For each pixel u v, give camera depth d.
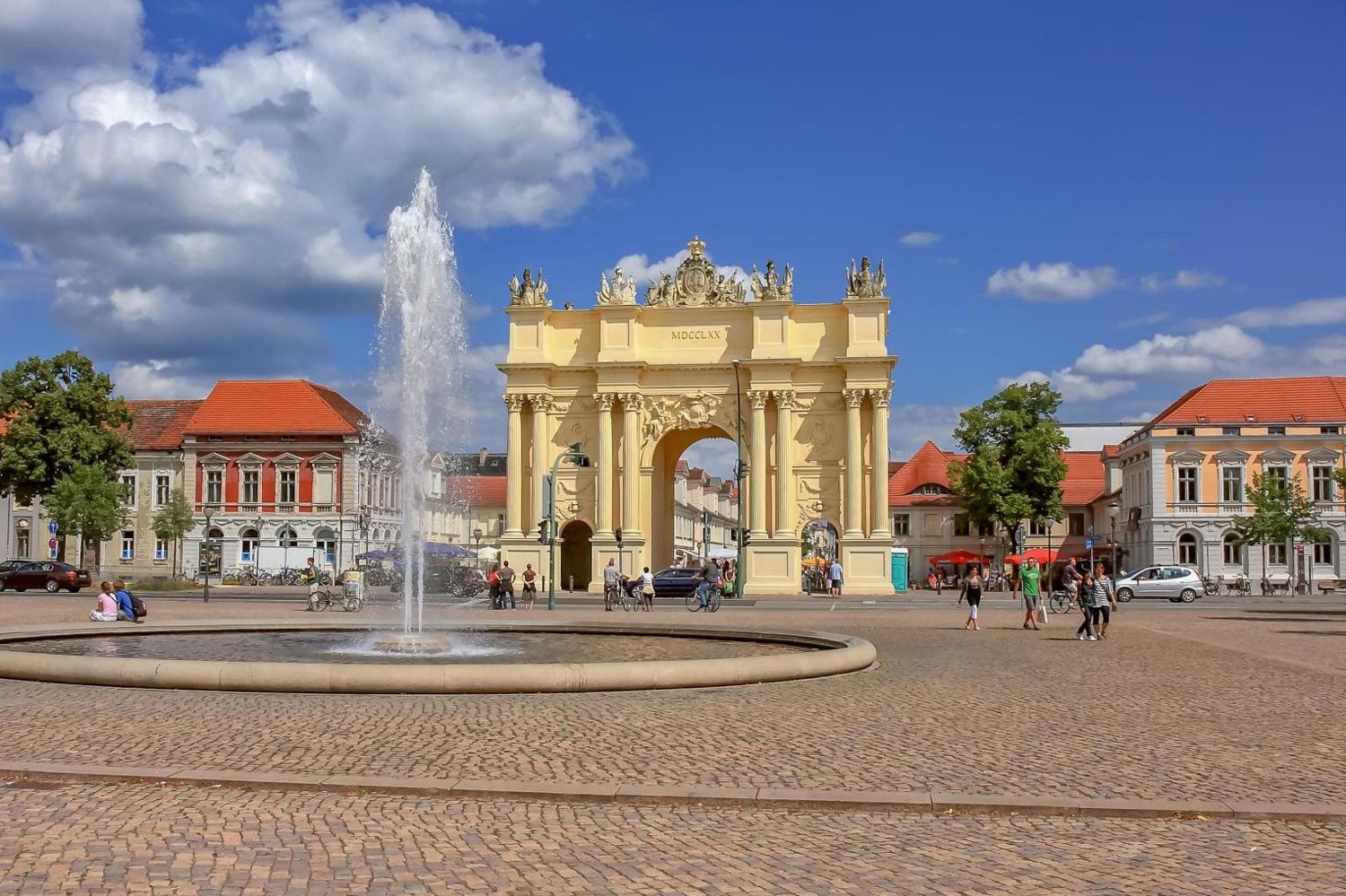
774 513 79.12
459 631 34.00
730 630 31.34
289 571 89.25
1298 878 9.58
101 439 89.00
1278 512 87.50
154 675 19.64
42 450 87.00
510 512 80.94
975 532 121.12
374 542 100.81
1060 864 9.95
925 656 29.55
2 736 15.11
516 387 81.12
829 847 10.45
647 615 50.25
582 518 80.56
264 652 26.44
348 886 9.10
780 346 79.00
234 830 10.69
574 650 27.91
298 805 11.72
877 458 77.94
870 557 77.50
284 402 99.44
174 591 78.12
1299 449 95.50
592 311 81.25
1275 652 31.06
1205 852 10.36
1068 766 14.02
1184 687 22.48
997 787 12.77
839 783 12.88
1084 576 37.56
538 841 10.48
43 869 9.39
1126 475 109.12
